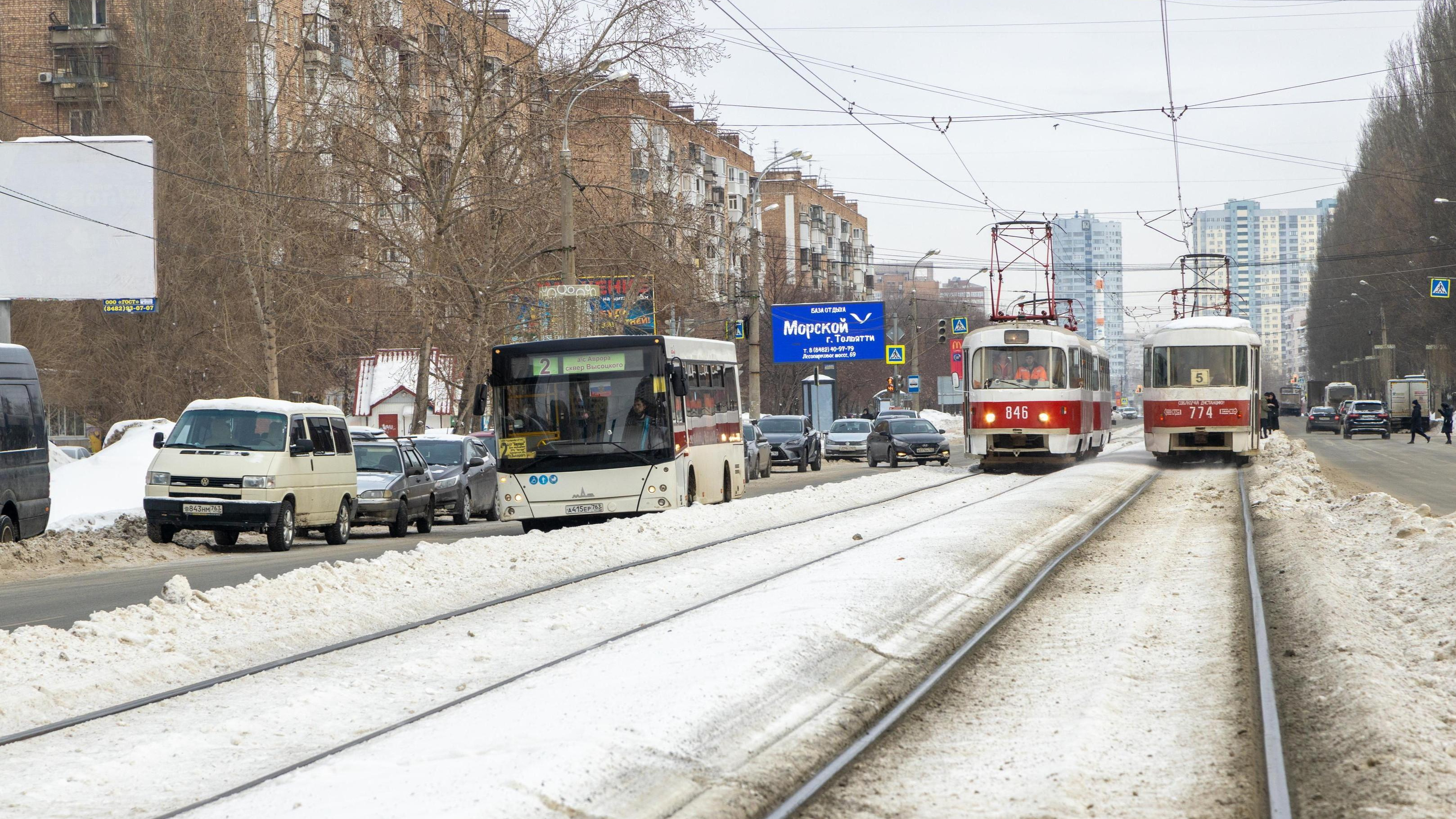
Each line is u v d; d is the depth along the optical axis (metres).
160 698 9.19
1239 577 14.24
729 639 10.42
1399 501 20.22
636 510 22.34
